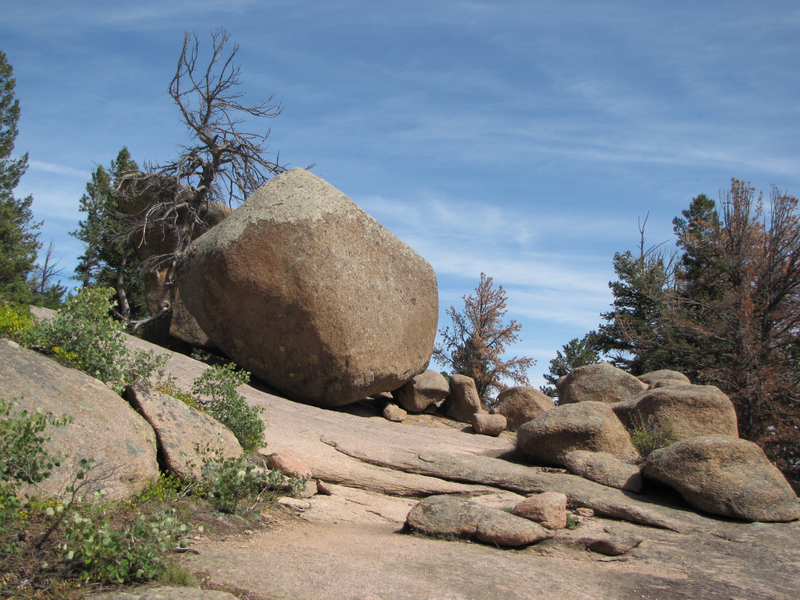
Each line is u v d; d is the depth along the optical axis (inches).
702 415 459.8
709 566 254.5
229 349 583.5
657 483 381.4
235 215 568.7
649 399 479.8
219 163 887.1
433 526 283.7
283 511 297.4
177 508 250.2
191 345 753.0
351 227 591.5
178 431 291.6
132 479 246.8
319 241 560.7
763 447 741.3
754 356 788.6
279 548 230.4
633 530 308.0
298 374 571.5
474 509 287.9
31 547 180.7
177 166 863.7
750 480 340.5
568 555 267.9
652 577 236.1
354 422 521.3
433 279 679.1
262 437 371.2
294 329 554.6
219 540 232.8
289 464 334.6
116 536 179.6
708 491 340.8
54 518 198.8
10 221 888.3
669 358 971.3
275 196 569.3
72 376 267.7
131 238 886.4
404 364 630.5
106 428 252.7
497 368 1010.1
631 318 1121.4
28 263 848.3
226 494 273.4
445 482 385.4
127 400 298.2
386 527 305.6
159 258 841.5
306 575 194.7
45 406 240.1
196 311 586.9
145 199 867.4
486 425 617.6
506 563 234.8
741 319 813.2
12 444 192.9
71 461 227.9
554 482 374.0
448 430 599.8
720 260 936.9
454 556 238.4
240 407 366.3
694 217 1266.0
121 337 323.9
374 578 197.8
